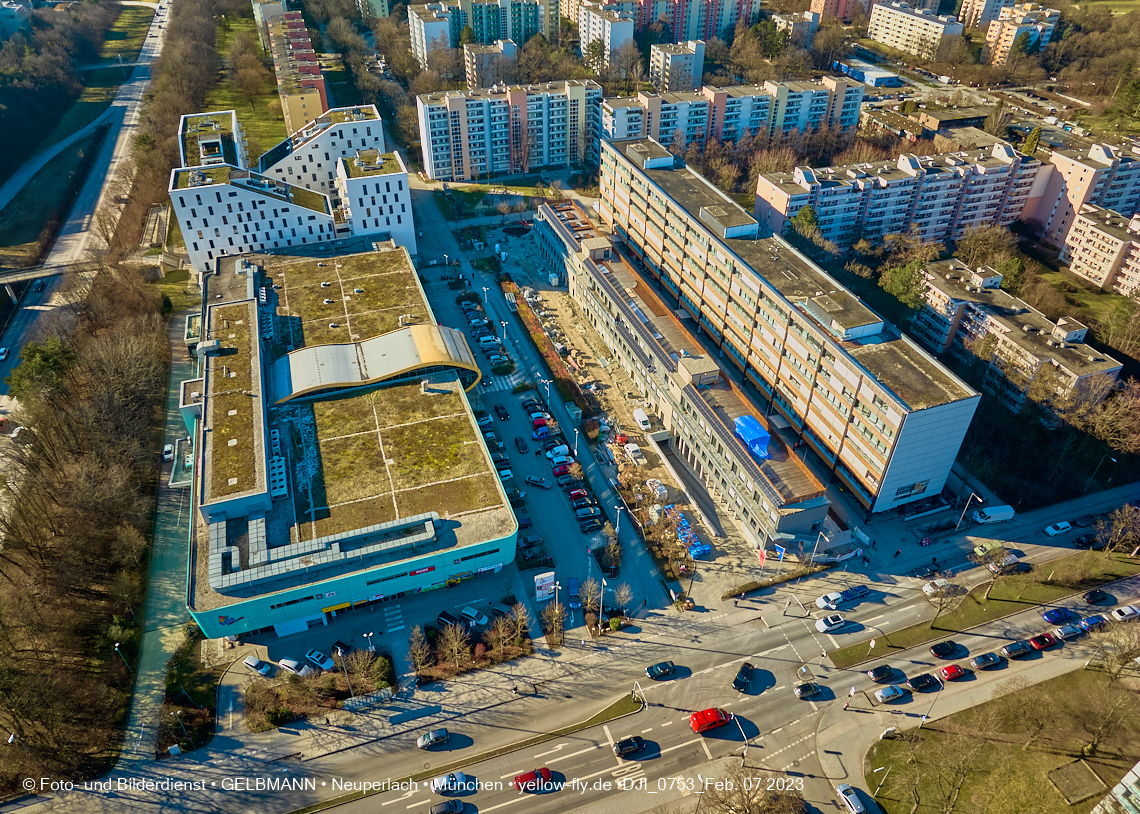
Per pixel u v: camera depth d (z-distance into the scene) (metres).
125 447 155.38
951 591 134.12
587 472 165.62
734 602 137.25
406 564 127.19
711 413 156.38
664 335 182.12
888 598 138.50
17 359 192.00
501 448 169.88
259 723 115.88
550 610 133.75
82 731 113.88
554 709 119.38
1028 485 162.25
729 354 197.00
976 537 151.12
